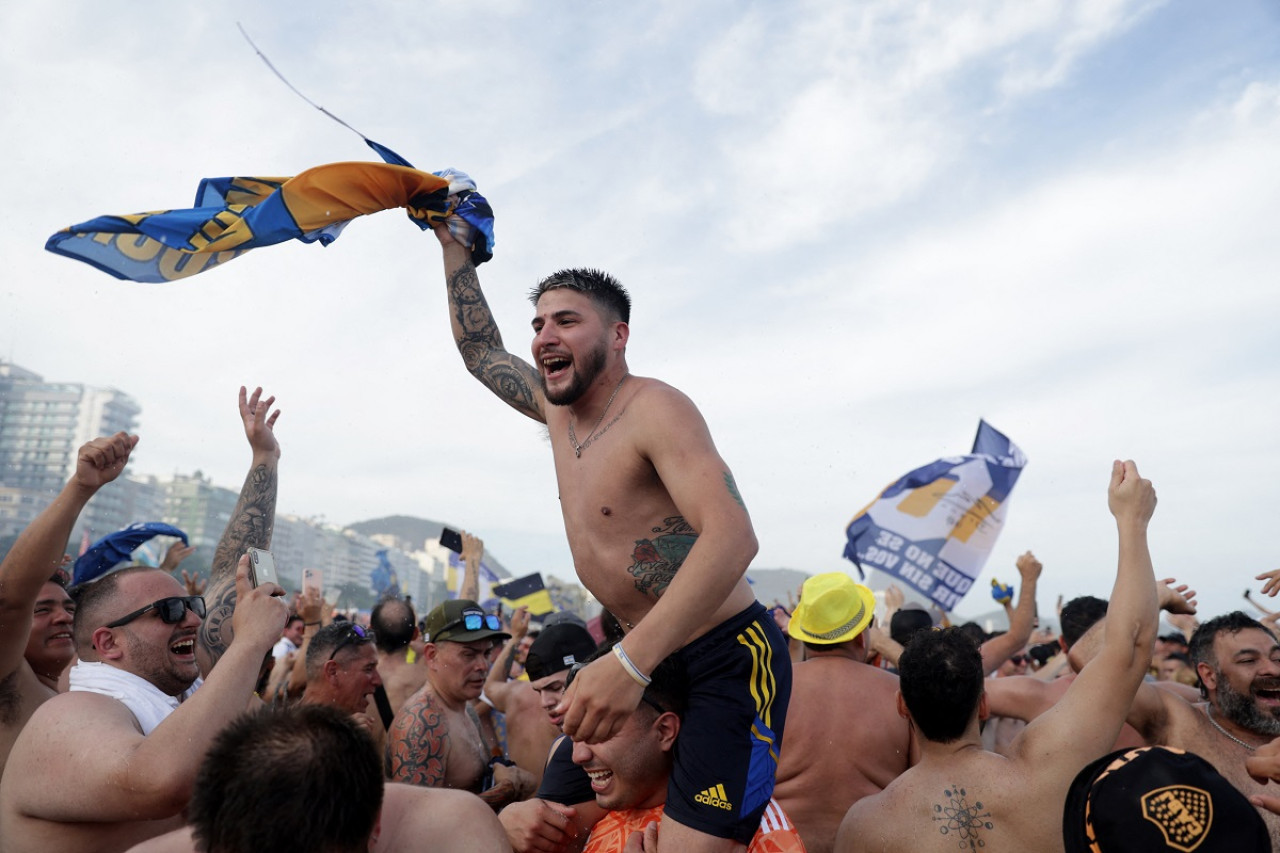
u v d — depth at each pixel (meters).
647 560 2.62
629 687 2.19
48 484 159.00
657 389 2.66
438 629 4.53
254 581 2.83
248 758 1.53
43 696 3.80
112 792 2.39
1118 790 1.57
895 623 5.91
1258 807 3.41
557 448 2.88
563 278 2.80
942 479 7.69
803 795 3.73
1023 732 2.83
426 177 3.42
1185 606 3.95
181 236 3.66
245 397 4.16
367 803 1.58
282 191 3.45
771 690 2.61
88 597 3.00
